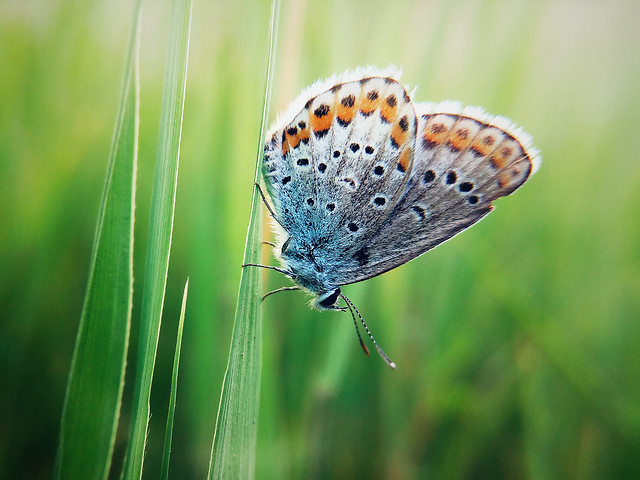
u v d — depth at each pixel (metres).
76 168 0.08
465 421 0.07
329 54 0.08
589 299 0.08
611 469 0.07
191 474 0.07
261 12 0.07
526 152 0.07
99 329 0.06
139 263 0.08
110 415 0.06
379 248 0.07
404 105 0.07
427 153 0.07
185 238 0.08
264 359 0.07
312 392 0.07
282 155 0.07
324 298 0.07
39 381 0.07
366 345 0.07
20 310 0.07
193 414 0.07
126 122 0.06
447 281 0.07
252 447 0.06
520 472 0.07
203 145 0.07
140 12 0.06
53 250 0.08
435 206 0.07
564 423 0.07
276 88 0.07
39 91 0.08
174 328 0.07
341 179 0.07
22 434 0.07
